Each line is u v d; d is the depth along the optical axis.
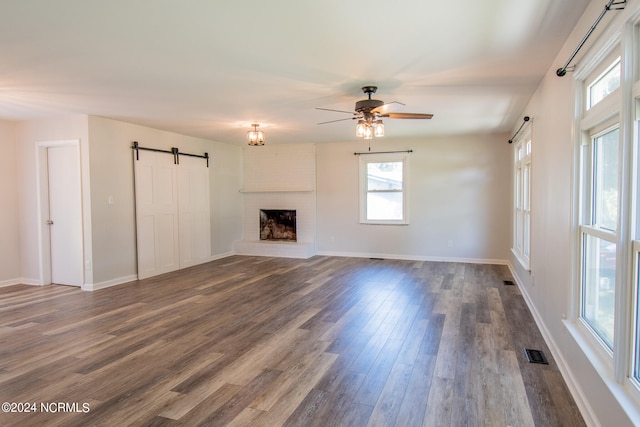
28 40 2.68
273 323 3.89
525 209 5.08
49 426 2.15
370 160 7.80
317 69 3.35
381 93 4.13
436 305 4.48
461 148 7.20
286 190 8.33
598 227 2.36
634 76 1.74
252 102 4.49
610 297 2.13
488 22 2.46
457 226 7.29
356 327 3.76
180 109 4.85
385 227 7.77
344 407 2.34
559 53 2.97
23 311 4.33
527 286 4.58
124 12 2.29
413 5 2.24
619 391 1.79
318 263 7.26
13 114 5.16
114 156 5.57
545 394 2.46
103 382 2.66
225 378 2.72
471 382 2.63
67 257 5.63
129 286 5.50
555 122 3.13
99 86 3.81
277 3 2.20
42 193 5.63
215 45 2.81
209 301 4.71
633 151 1.76
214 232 7.74
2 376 2.76
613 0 1.82
